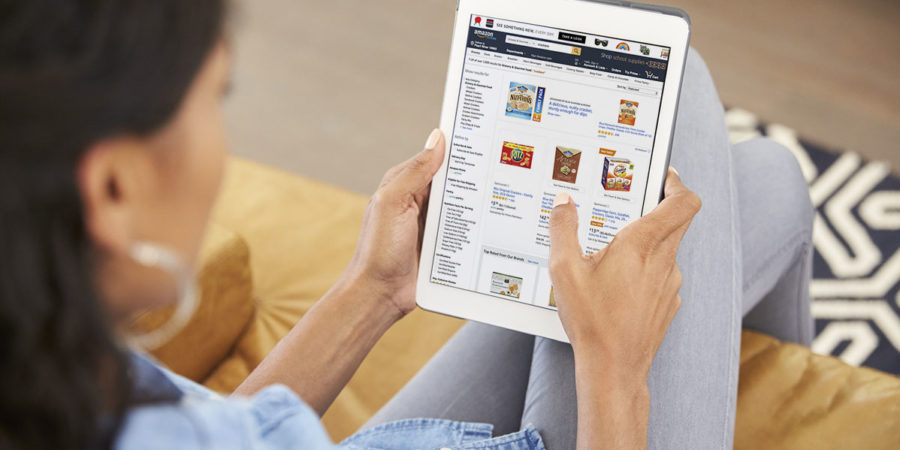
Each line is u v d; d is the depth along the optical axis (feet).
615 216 2.55
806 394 3.23
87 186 0.97
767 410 3.21
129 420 1.16
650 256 2.24
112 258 1.09
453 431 2.59
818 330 5.08
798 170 3.62
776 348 3.41
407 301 2.57
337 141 6.00
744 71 6.30
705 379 2.58
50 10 0.88
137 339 1.29
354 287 2.46
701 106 3.09
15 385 0.99
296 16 6.62
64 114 0.90
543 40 2.53
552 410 2.54
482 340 3.02
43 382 1.00
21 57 0.88
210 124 1.14
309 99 6.19
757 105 6.11
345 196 4.10
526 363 2.93
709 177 2.90
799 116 6.04
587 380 2.15
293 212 4.00
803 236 3.42
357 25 6.59
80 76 0.90
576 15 2.51
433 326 3.64
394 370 3.51
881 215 5.46
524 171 2.58
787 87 6.22
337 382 2.40
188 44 1.00
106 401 1.15
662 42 2.47
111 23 0.91
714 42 6.46
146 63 0.95
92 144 0.95
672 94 2.48
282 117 6.09
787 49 6.44
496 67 2.56
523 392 2.88
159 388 1.44
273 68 6.32
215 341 3.34
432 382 2.91
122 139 0.99
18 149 0.89
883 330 5.04
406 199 2.50
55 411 1.02
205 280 3.10
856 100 6.15
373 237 2.45
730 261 2.79
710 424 2.52
